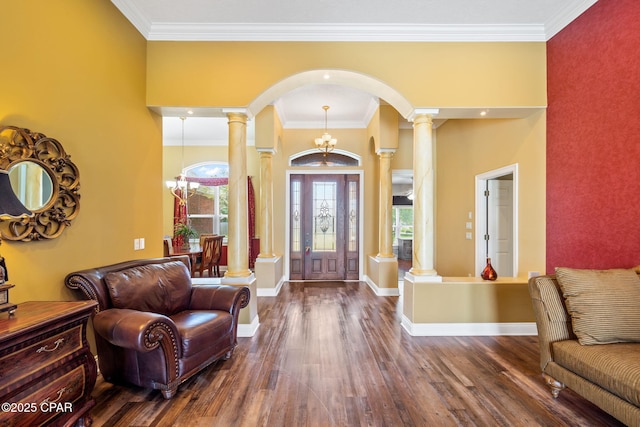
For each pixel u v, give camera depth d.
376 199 6.50
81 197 2.55
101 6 2.78
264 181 5.67
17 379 1.54
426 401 2.26
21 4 2.06
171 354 2.28
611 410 1.86
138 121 3.33
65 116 2.40
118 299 2.46
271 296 5.27
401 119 5.93
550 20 3.34
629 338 2.07
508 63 3.51
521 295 3.55
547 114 3.50
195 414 2.11
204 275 7.06
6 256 1.97
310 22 3.38
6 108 1.97
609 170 2.77
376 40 3.50
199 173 8.02
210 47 3.49
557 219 3.37
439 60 3.51
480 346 3.21
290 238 6.58
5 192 1.67
